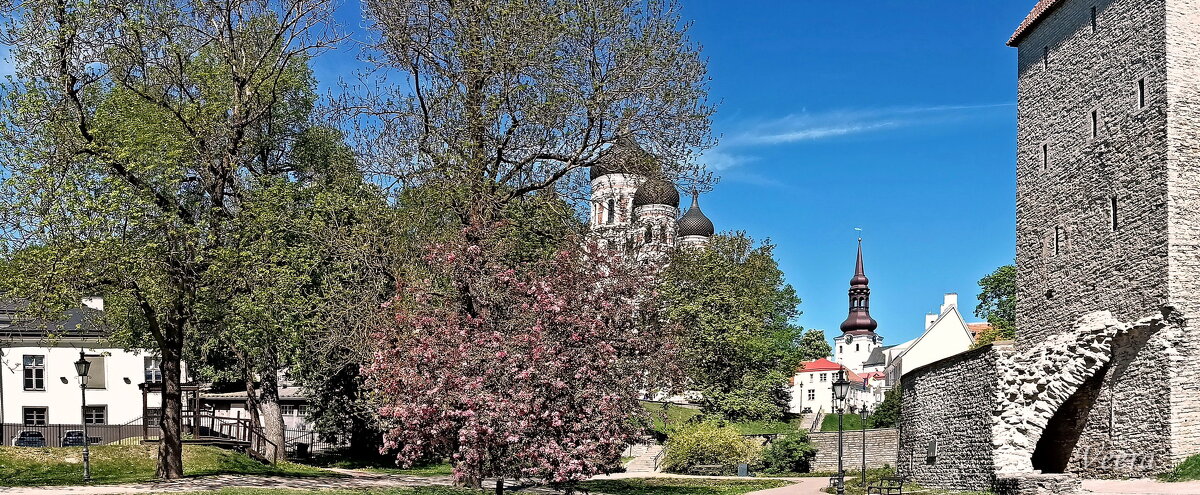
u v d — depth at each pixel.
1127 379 27.27
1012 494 25.59
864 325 134.62
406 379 18.36
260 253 25.34
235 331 29.53
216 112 24.95
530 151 27.88
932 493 28.77
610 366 19.33
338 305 28.75
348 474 30.64
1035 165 33.50
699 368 57.56
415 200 27.97
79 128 22.61
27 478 24.50
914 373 35.38
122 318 26.80
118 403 43.94
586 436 18.39
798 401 100.56
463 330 18.97
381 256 27.94
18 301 24.08
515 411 17.56
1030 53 34.34
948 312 60.28
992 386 27.98
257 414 36.06
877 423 62.94
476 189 26.14
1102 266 29.00
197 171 25.34
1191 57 26.67
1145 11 27.55
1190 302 25.77
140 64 24.70
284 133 35.69
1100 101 29.62
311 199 31.34
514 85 26.88
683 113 27.81
